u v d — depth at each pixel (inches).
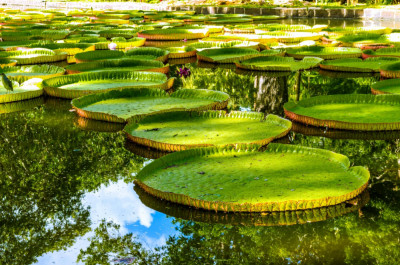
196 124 177.3
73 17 700.0
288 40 426.6
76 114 203.0
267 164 136.9
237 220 112.2
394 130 174.2
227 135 162.6
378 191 125.3
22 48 370.6
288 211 114.1
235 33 494.6
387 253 97.9
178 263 97.0
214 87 256.7
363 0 805.9
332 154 139.7
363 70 286.7
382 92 219.0
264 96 236.1
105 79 265.6
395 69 281.9
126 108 203.0
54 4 1080.2
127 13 764.6
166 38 464.8
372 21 585.0
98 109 202.4
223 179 127.3
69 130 182.5
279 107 216.2
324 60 312.3
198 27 510.0
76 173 144.9
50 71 285.3
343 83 261.7
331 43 390.6
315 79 273.4
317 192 117.7
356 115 186.9
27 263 98.8
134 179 138.5
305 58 324.8
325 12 644.1
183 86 259.3
